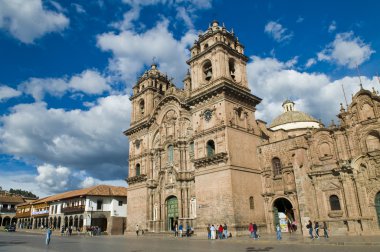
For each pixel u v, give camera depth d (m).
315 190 40.94
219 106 47.38
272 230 44.47
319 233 38.56
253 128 50.47
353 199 37.75
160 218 54.12
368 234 35.56
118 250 27.64
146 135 62.50
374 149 38.22
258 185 46.84
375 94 39.41
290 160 44.62
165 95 58.78
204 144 48.06
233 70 53.78
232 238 38.25
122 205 76.44
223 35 53.22
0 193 141.25
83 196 72.94
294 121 67.12
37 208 98.19
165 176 54.81
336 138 40.78
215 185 44.59
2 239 46.56
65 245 34.62
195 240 38.19
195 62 54.09
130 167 64.50
